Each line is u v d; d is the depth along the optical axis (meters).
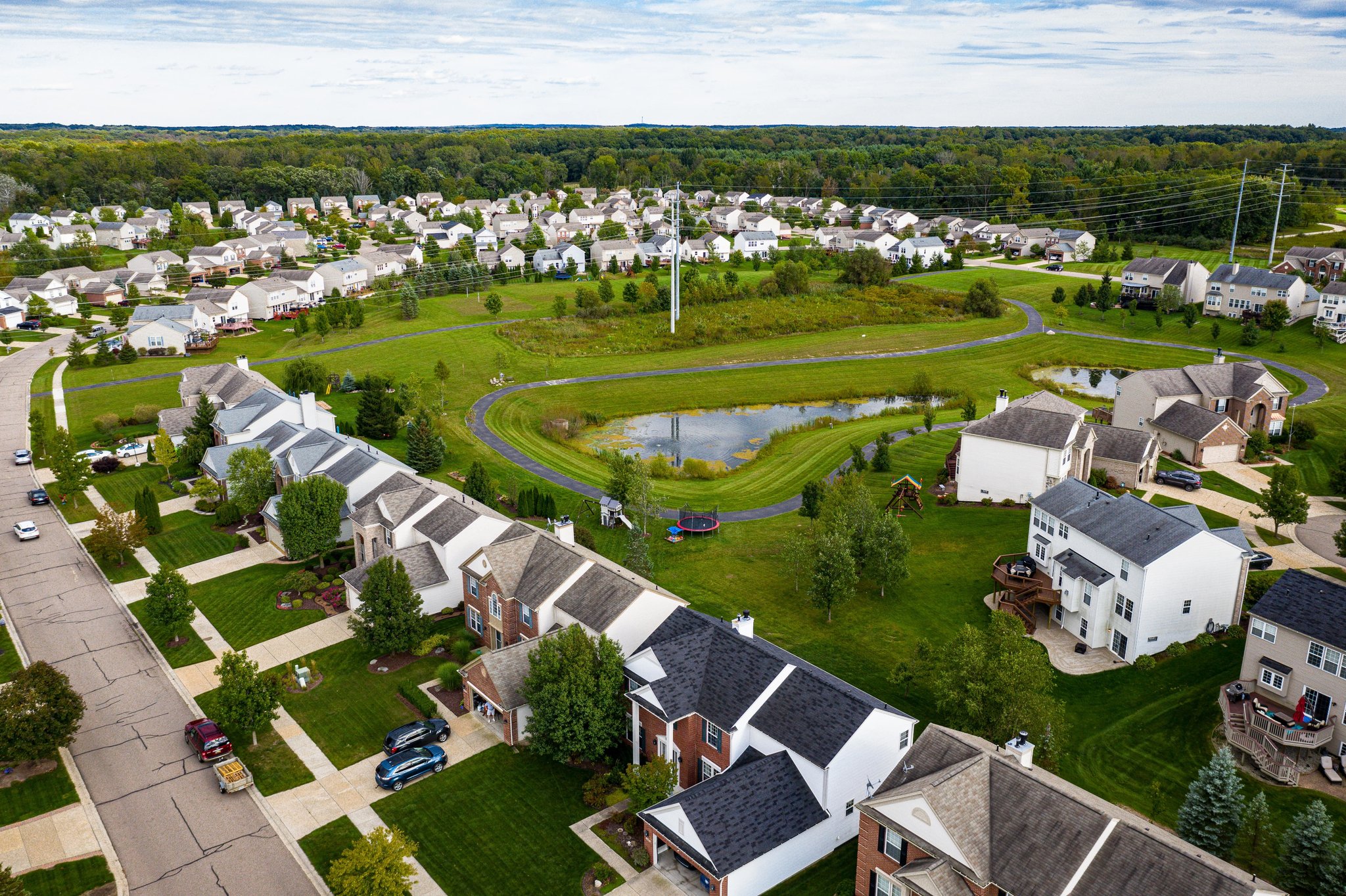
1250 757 47.28
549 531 73.88
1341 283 138.38
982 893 32.81
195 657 59.84
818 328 160.12
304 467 79.25
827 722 41.94
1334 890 35.47
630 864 41.41
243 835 43.62
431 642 58.75
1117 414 101.31
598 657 48.53
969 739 38.56
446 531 65.06
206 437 94.19
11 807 45.72
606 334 155.12
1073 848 32.47
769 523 81.88
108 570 72.69
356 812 45.19
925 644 53.44
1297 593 49.72
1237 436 91.62
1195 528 56.19
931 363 139.25
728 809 39.75
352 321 158.88
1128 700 53.41
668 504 86.75
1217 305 154.50
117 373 134.00
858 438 104.69
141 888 40.25
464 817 44.69
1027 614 61.97
